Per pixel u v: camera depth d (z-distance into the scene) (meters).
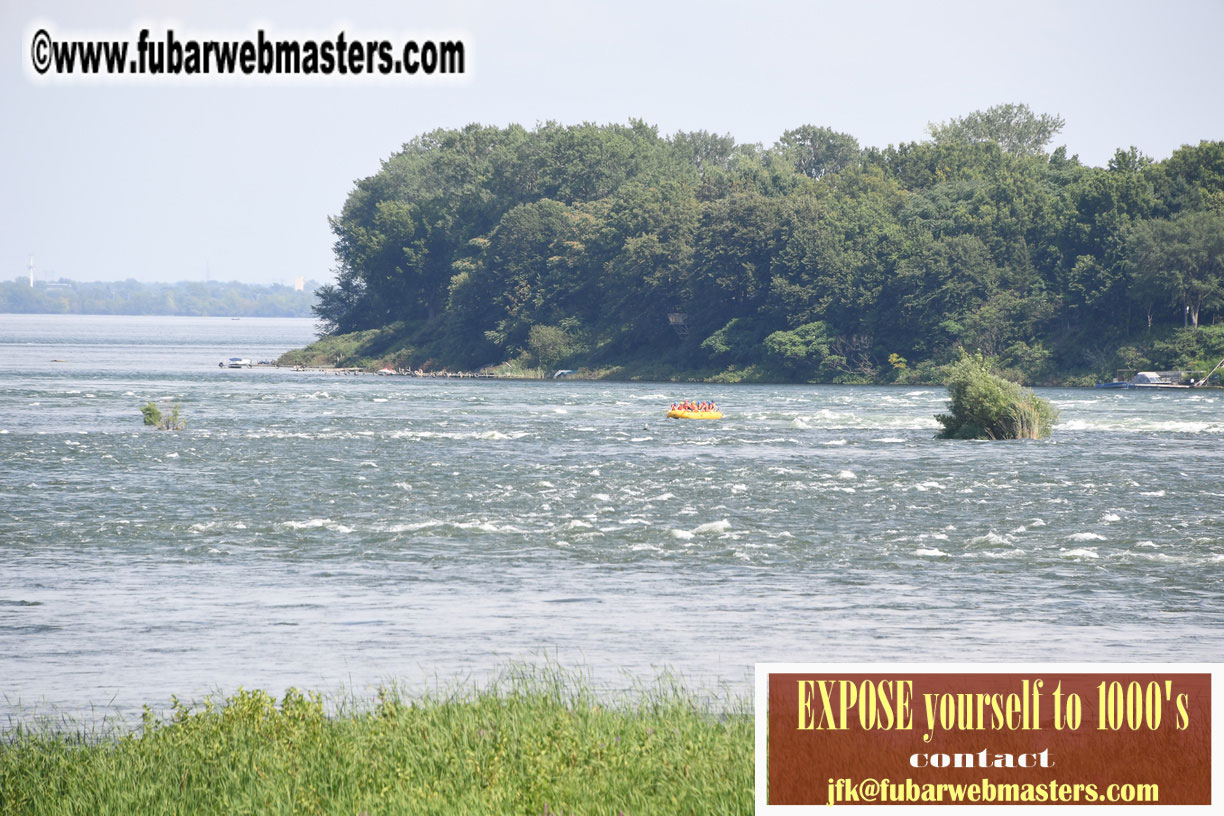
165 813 46.62
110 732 62.69
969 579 107.56
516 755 49.06
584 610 94.94
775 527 135.25
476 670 76.00
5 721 65.88
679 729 52.34
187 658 80.31
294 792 47.16
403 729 53.25
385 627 89.12
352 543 126.06
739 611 94.50
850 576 109.06
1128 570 111.69
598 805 43.69
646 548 123.00
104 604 97.50
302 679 74.25
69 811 47.47
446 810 44.25
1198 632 87.38
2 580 107.50
